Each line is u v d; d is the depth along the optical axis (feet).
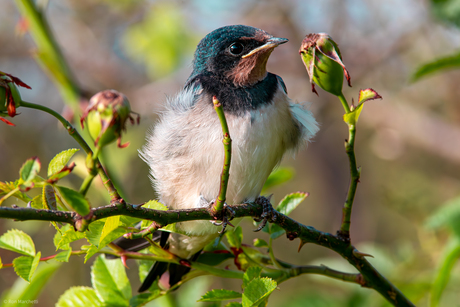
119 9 55.77
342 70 17.67
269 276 21.52
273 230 22.48
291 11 56.95
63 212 14.67
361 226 62.85
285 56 58.59
